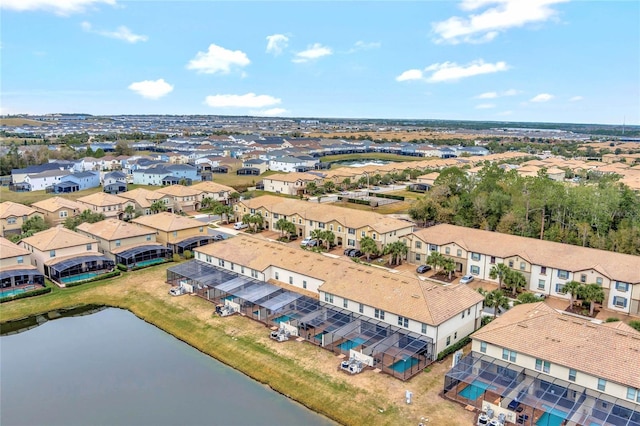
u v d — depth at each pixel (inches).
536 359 1806.1
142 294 2913.4
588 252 2923.2
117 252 3425.2
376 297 2327.8
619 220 3855.8
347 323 2273.6
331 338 2218.3
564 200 3895.2
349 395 1862.7
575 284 2655.0
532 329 1923.0
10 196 5772.6
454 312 2182.6
